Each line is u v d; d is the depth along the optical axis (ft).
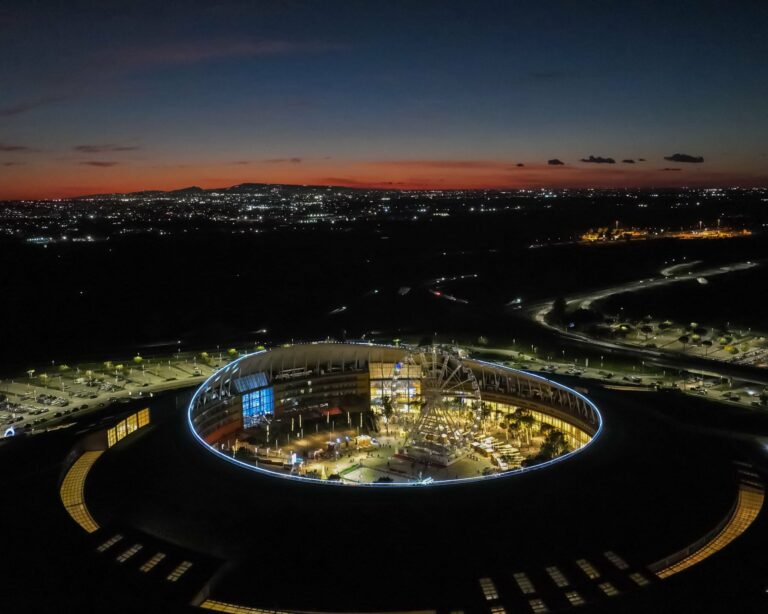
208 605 276.41
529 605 274.36
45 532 330.13
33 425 622.95
